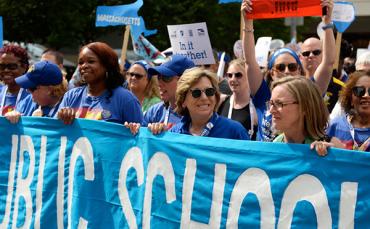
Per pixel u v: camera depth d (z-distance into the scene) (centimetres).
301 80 481
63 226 620
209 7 2402
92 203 596
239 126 561
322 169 452
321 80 652
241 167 494
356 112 574
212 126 554
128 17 1064
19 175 661
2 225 673
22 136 659
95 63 620
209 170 513
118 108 624
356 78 572
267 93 652
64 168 621
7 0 2280
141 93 869
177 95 559
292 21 1681
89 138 601
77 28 2284
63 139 624
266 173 480
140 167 561
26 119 655
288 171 468
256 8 652
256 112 668
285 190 470
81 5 2288
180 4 2364
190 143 526
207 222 511
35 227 642
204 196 514
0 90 884
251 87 655
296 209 463
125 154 574
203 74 547
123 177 574
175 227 530
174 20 2353
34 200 645
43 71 687
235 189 496
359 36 3141
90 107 635
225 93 914
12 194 666
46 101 702
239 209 493
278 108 480
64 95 671
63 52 2964
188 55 945
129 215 566
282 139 521
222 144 507
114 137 583
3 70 778
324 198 450
